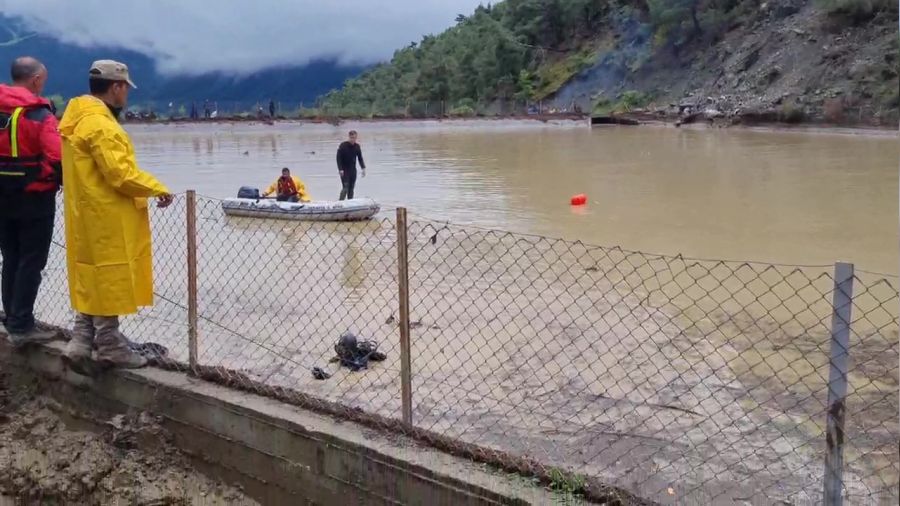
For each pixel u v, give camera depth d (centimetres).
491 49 9106
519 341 668
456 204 1675
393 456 422
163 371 548
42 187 552
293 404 488
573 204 1628
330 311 784
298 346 665
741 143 3316
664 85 6575
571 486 386
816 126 4022
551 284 887
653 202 1659
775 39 5425
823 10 5131
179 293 862
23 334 593
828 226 1342
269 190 1673
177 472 520
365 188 2014
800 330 692
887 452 440
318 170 2508
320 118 5425
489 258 1049
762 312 755
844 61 4509
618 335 680
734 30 6197
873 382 560
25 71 546
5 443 582
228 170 2536
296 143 3912
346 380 575
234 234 1269
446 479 403
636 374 581
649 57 7031
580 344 656
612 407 516
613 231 1316
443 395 541
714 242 1213
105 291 510
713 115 4756
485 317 748
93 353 562
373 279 932
